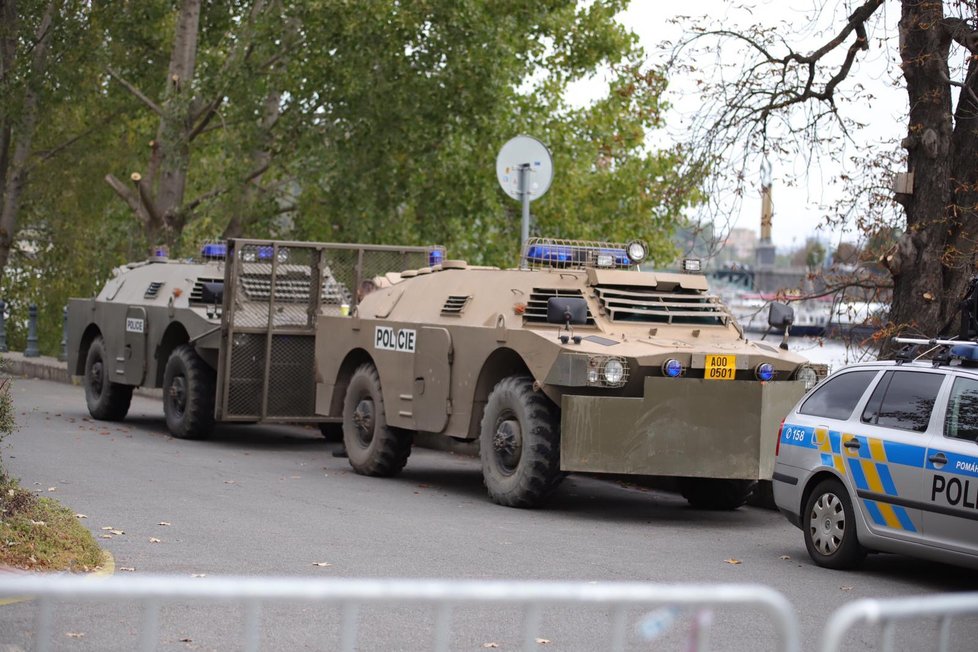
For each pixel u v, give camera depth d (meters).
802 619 10.84
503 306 18.00
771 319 17.53
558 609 10.81
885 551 13.00
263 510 15.88
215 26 42.19
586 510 17.38
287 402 23.98
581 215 41.31
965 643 10.23
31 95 39.59
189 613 10.20
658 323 17.44
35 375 39.19
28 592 4.66
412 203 37.66
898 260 18.69
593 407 16.11
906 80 18.73
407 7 34.00
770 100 20.20
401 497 17.81
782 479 14.18
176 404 24.72
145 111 45.25
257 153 37.25
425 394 19.05
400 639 9.62
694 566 13.20
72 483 17.48
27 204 46.50
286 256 24.00
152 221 38.09
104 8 39.19
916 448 12.55
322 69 34.44
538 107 40.84
